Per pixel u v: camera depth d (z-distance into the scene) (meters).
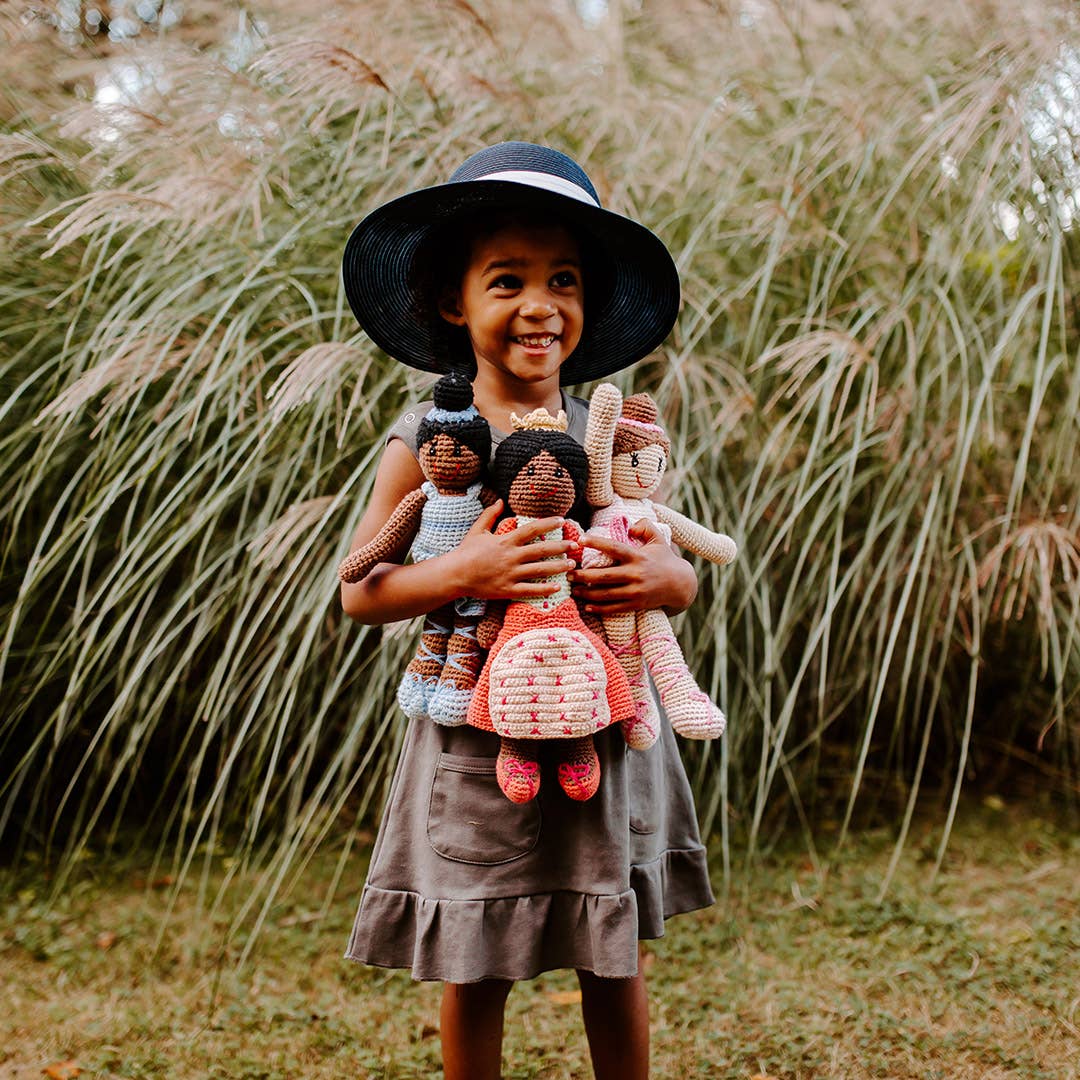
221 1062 2.05
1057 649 2.79
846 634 3.27
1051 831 3.17
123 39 3.55
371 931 1.53
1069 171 3.17
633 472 1.54
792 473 2.99
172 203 2.77
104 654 2.90
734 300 3.22
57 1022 2.22
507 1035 2.13
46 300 3.17
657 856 1.58
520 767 1.39
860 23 3.57
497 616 1.44
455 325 1.69
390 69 3.23
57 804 3.32
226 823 3.07
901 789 3.39
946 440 2.94
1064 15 3.14
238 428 2.80
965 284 3.22
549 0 3.53
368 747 3.23
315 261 3.17
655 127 3.45
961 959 2.42
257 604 3.05
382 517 1.54
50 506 3.12
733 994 2.29
